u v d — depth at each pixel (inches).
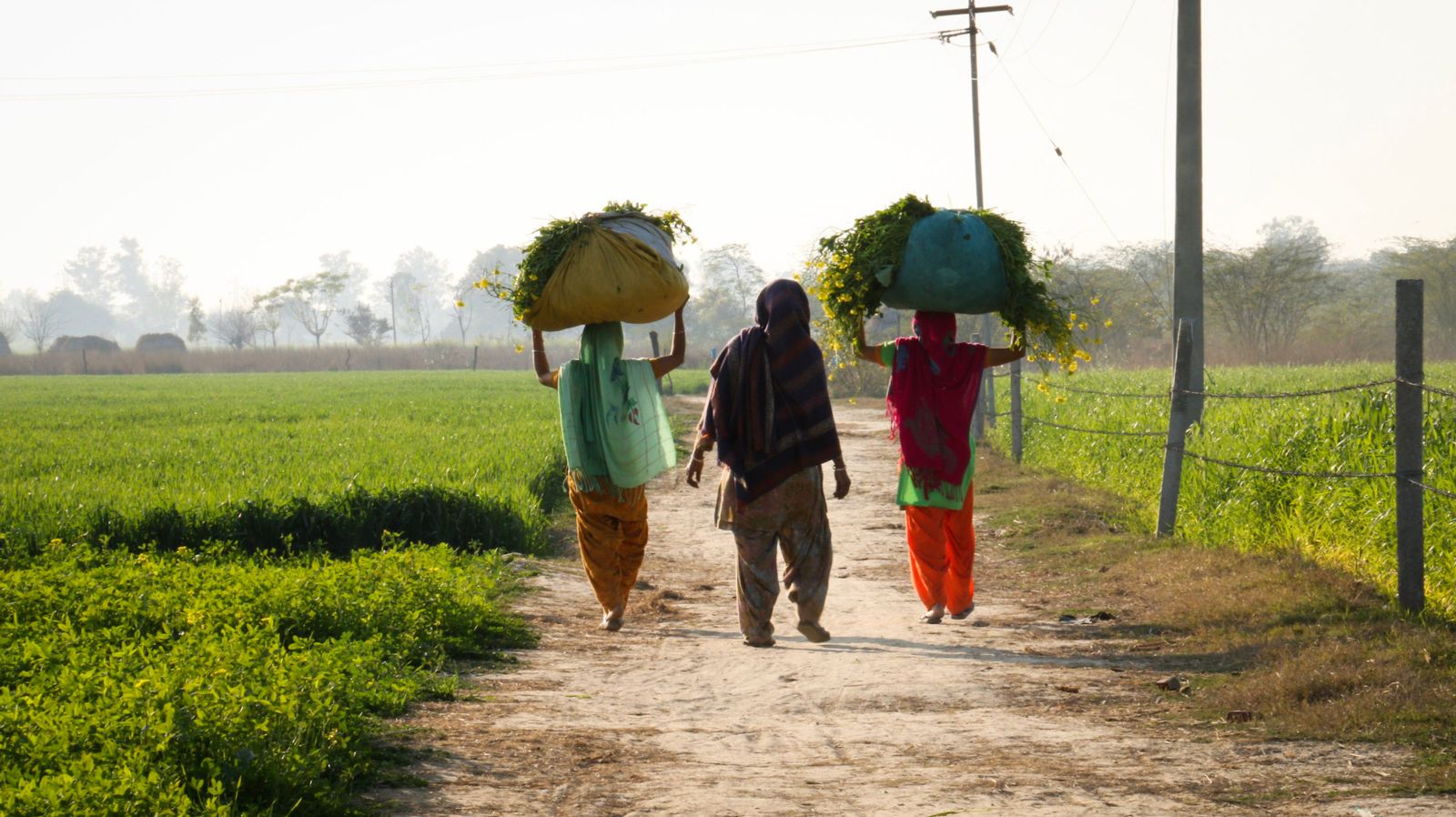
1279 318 5728.3
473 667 701.9
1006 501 1544.0
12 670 574.6
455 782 458.9
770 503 754.2
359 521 1221.7
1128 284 5816.9
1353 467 1041.5
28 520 1181.7
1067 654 755.4
